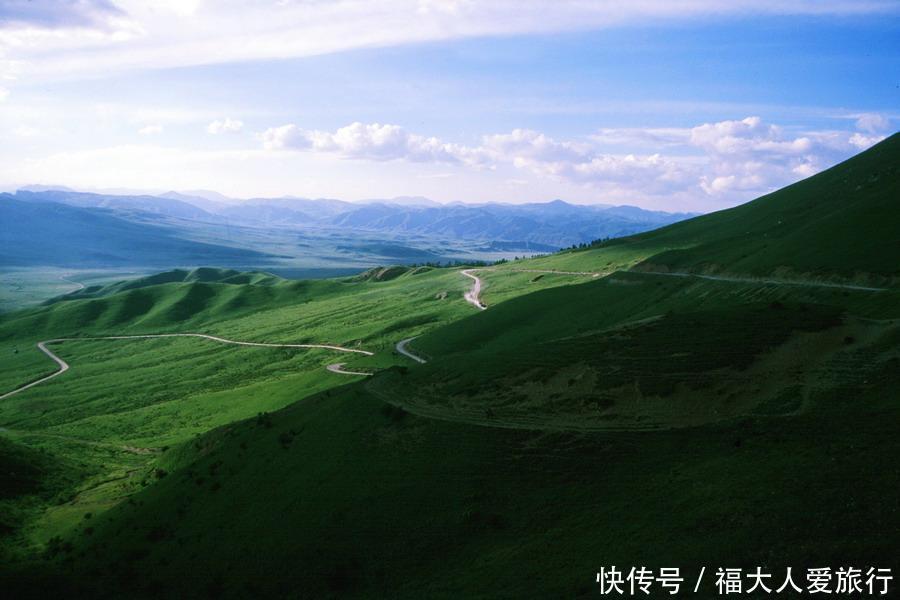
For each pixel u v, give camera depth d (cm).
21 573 5788
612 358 6381
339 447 6291
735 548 3662
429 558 4609
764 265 11175
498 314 15425
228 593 4894
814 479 4025
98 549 6109
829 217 12088
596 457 5056
